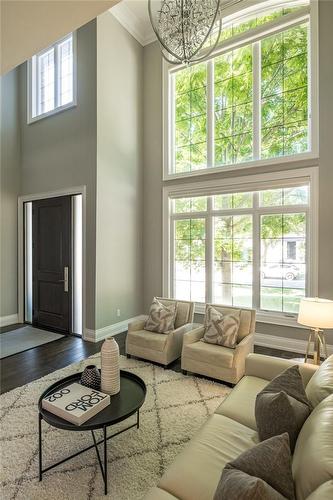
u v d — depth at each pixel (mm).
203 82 4957
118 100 4836
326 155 3807
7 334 4699
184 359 3184
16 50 1768
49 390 2049
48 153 5051
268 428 1448
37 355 3811
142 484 1751
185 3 2371
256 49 4449
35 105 5387
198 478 1288
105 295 4578
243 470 1043
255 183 4332
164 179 5172
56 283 4941
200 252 4953
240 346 2949
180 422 2357
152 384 2998
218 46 4676
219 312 3418
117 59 4816
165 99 5172
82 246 4566
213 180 4688
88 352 3920
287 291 4195
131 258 5148
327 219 3807
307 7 3969
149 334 3604
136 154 5254
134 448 2055
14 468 1873
